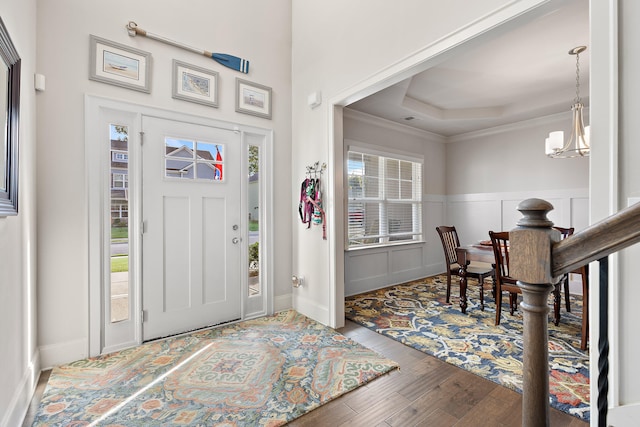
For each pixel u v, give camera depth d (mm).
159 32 2662
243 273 3121
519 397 1802
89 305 2311
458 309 3393
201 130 2875
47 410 1698
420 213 5055
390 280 4539
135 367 2162
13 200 1466
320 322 3039
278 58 3395
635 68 1252
